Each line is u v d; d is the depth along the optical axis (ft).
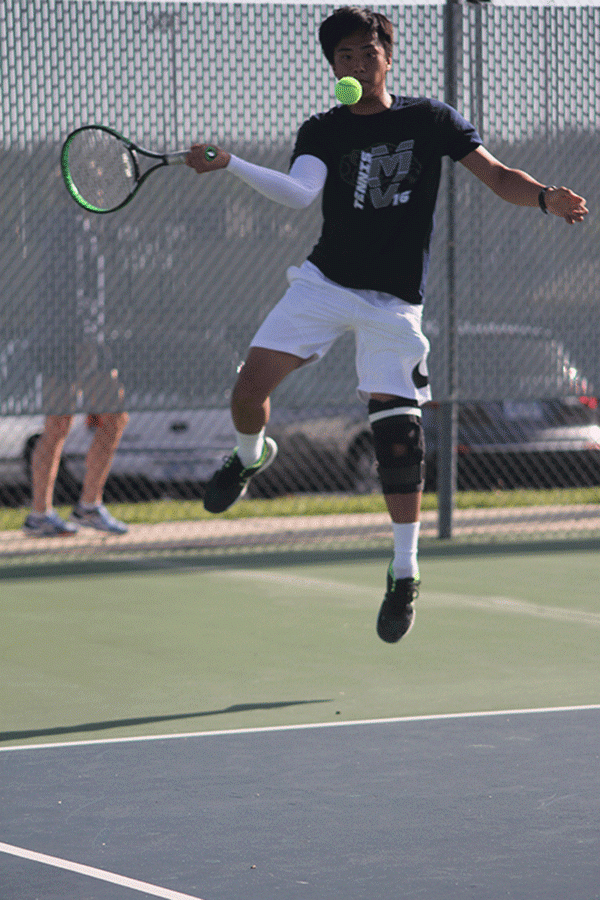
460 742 40.96
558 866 29.99
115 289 79.87
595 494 118.83
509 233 86.38
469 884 28.91
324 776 37.40
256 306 81.56
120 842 31.91
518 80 85.30
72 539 89.97
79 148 45.21
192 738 41.91
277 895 28.40
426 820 33.37
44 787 36.58
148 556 83.05
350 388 82.94
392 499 47.93
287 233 81.71
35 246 78.59
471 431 119.75
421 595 69.10
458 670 52.16
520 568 77.66
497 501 112.98
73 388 79.41
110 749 40.63
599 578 74.28
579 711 45.09
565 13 85.76
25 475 113.91
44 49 77.46
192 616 63.72
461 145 46.83
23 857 30.91
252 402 46.44
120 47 78.23
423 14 82.89
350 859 30.58
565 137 86.53
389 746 40.57
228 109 79.77
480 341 86.28
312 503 111.96
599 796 35.19
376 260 46.26
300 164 45.75
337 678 50.83
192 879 29.40
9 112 77.36
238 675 51.47
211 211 80.64
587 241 87.92
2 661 54.39
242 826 33.04
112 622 62.39
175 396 80.94
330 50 46.01
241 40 79.71
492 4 84.28
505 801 34.86
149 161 79.20
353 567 78.43
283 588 71.36
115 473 110.73
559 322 87.76
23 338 78.69
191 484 114.83
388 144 46.01
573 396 88.07
